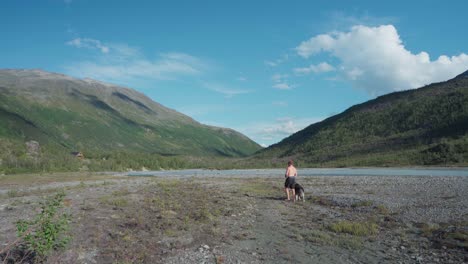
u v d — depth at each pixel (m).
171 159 133.50
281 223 16.75
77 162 103.00
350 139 140.75
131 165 113.69
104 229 14.06
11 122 180.00
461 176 42.19
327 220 17.20
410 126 126.38
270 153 183.38
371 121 149.00
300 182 41.09
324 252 12.03
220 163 155.38
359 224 15.39
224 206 21.34
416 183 34.00
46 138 185.38
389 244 12.73
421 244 12.49
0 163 82.94
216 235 14.19
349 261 11.05
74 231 13.48
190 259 11.15
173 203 21.56
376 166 85.25
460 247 11.77
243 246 12.81
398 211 18.44
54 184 45.34
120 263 10.47
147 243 12.62
